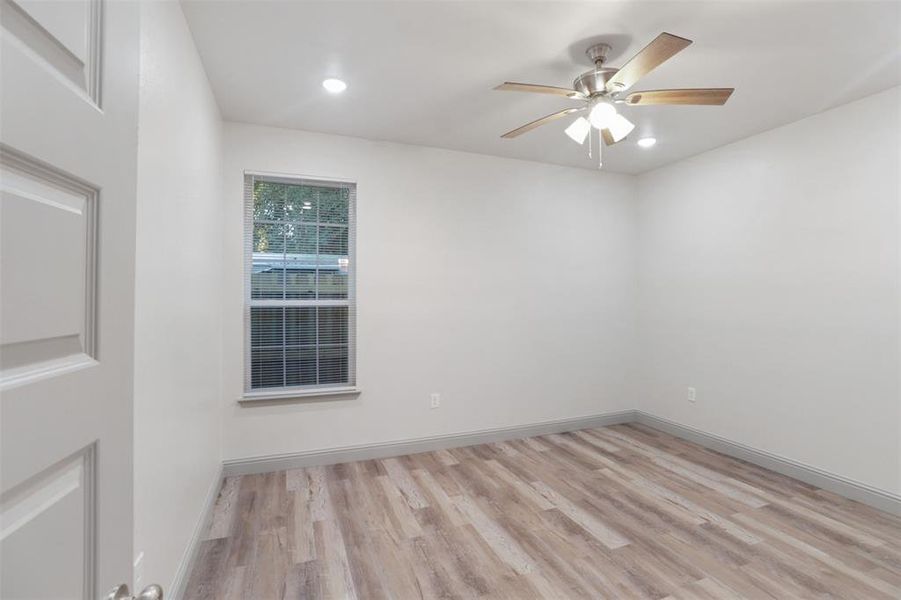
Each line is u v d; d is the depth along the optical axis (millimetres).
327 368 3547
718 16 2041
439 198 3828
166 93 1683
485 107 3008
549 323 4258
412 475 3230
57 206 545
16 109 474
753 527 2494
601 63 2312
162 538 1624
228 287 3207
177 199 1845
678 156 4020
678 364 4148
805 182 3143
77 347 588
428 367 3773
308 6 1963
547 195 4254
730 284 3670
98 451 628
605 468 3365
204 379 2447
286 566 2131
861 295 2832
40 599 503
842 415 2920
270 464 3289
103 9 647
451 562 2166
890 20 2059
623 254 4559
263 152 3301
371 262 3592
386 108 3021
